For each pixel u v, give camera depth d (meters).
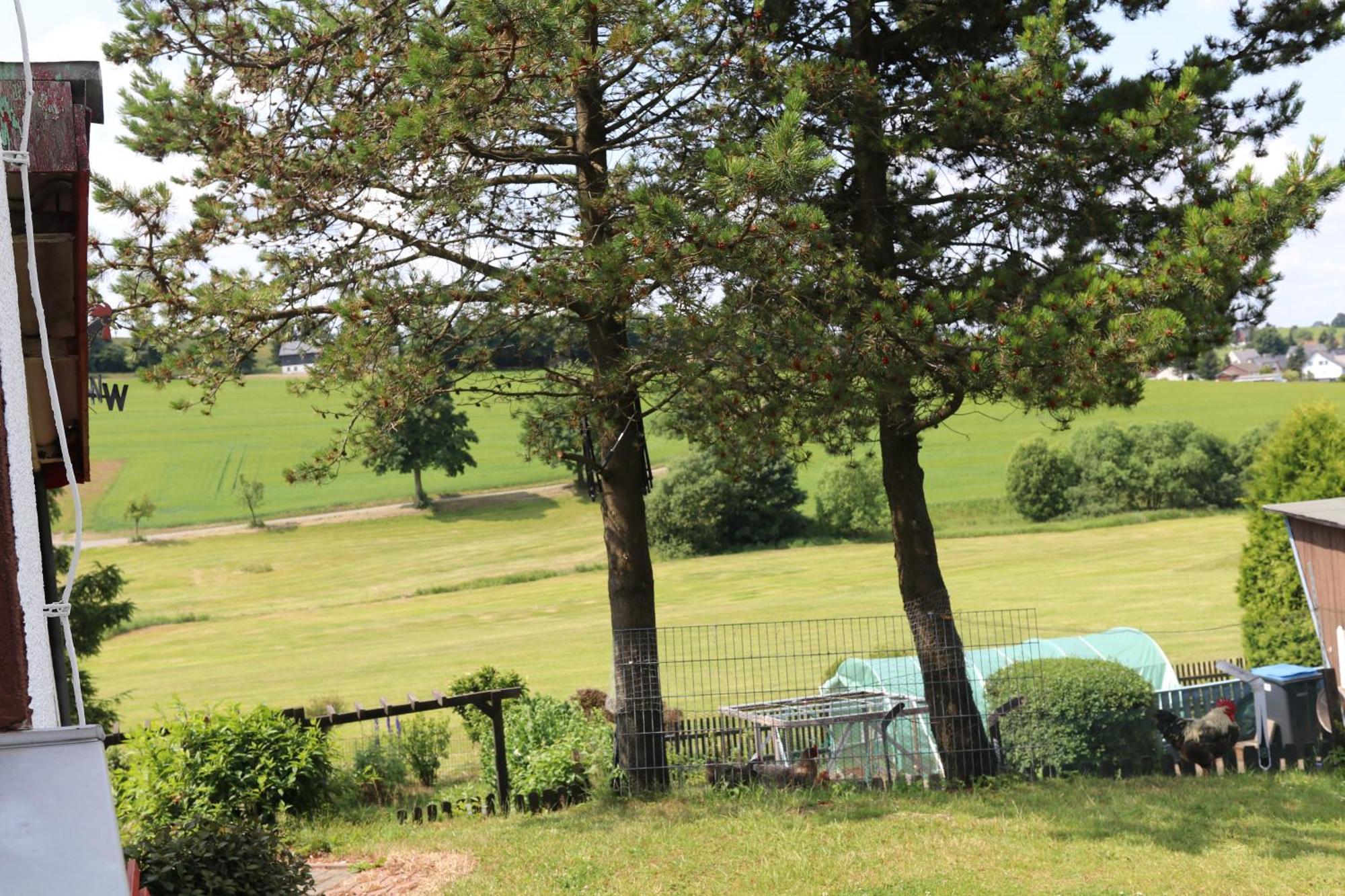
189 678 42.50
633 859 10.36
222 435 116.56
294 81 12.60
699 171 12.08
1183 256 10.10
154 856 7.61
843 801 12.46
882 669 15.27
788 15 13.29
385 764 15.20
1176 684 16.11
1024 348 10.33
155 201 12.87
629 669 13.53
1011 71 12.05
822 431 12.60
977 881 9.37
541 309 12.32
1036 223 13.37
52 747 2.28
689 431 14.23
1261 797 12.00
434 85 10.26
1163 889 9.05
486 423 119.19
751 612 47.50
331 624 55.06
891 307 11.12
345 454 12.70
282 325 13.27
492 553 74.69
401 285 12.57
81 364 4.46
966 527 70.19
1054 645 16.78
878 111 12.62
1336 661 13.84
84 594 22.06
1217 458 70.19
